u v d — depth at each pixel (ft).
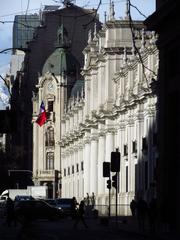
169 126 181.78
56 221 250.37
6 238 145.89
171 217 172.65
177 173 176.65
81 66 586.04
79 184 467.93
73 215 265.13
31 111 621.72
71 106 515.09
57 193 574.97
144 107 298.97
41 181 578.25
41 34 617.62
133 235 167.12
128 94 322.34
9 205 214.90
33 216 243.40
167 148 181.27
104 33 381.19
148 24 186.80
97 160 403.13
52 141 579.89
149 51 277.85
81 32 586.04
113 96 366.22
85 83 434.30
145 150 292.40
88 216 341.21
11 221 225.15
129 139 323.37
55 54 581.94
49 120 577.43
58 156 577.43
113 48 365.40
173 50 179.63
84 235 163.43
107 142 367.04
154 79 261.44
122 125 339.77
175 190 178.40
